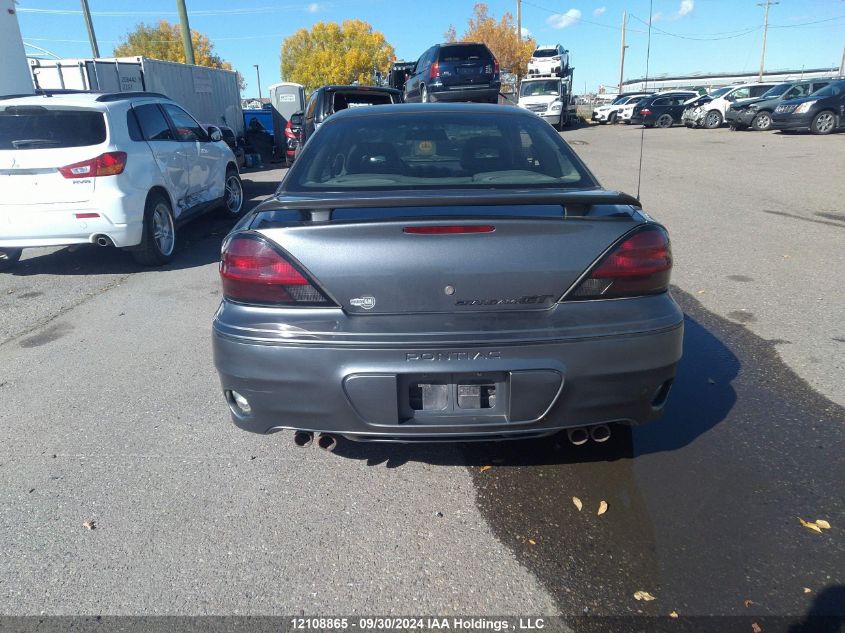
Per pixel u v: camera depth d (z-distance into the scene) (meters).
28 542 2.68
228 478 3.10
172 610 2.30
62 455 3.33
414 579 2.42
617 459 3.15
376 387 2.50
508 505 2.84
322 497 2.94
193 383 4.15
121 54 56.78
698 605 2.26
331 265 2.51
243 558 2.55
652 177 12.69
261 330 2.57
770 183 11.55
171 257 7.48
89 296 6.15
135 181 6.68
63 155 6.27
